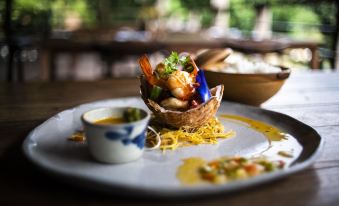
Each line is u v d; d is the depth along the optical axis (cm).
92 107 51
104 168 32
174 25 267
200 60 58
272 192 29
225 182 29
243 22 290
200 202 28
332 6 161
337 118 50
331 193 29
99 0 304
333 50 144
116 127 31
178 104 40
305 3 181
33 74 182
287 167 32
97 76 197
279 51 142
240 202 28
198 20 335
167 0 394
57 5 245
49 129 41
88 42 138
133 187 27
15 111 51
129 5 393
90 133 32
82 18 288
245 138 41
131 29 195
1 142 39
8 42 129
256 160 34
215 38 157
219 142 39
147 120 34
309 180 31
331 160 35
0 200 28
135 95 62
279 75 51
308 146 37
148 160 34
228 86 52
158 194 27
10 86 67
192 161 34
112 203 28
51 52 133
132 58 205
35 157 32
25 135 41
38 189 29
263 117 47
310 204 28
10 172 32
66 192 29
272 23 213
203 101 40
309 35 203
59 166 32
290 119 44
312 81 75
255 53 137
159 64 43
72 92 63
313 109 54
